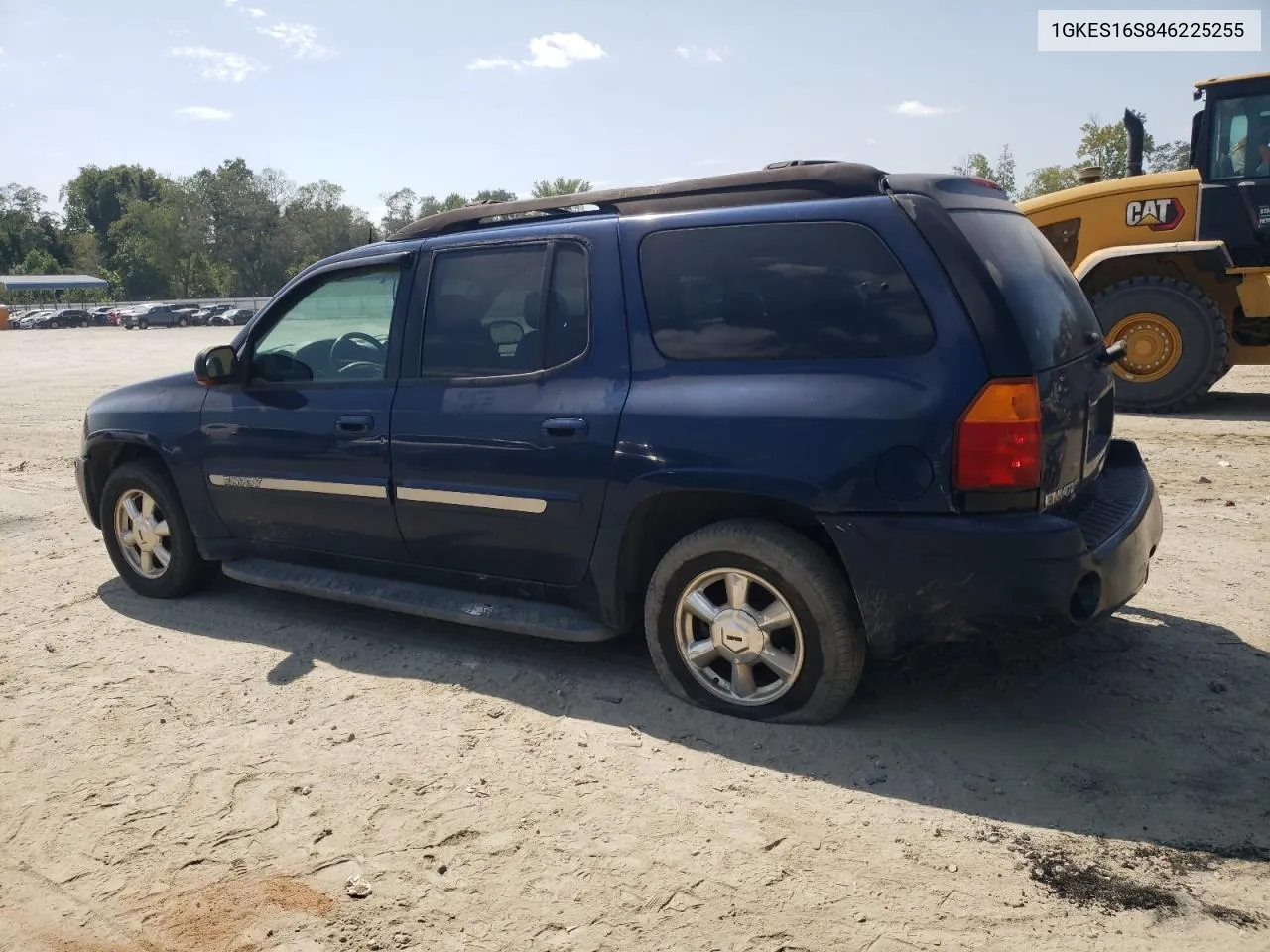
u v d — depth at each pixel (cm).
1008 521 337
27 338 4444
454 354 447
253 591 573
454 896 293
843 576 369
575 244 418
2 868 316
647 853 309
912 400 342
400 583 478
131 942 280
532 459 414
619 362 401
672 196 408
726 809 331
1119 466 458
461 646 478
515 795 345
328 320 492
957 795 334
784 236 375
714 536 380
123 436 552
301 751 381
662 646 405
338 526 484
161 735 399
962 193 380
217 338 3894
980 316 341
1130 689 405
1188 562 563
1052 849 304
